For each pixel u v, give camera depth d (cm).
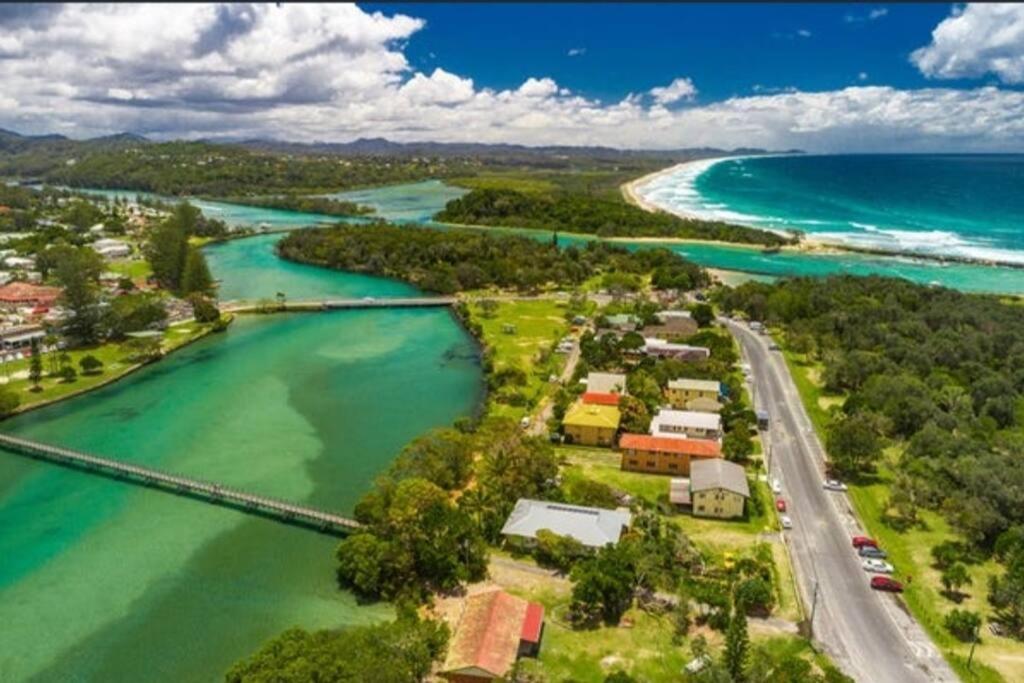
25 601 7100
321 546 7988
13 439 10606
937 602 6812
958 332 14588
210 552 7900
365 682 5156
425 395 12731
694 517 8350
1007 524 7656
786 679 5353
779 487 8994
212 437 10988
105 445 10712
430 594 6988
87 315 15600
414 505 7506
